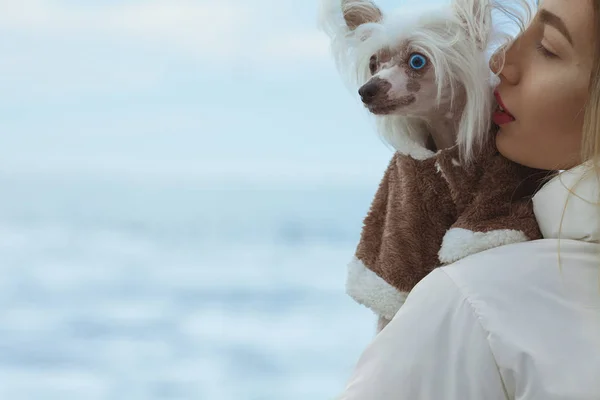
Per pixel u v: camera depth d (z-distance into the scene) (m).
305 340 6.53
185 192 19.31
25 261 10.29
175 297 8.22
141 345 6.69
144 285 8.79
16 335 6.98
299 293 8.14
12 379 5.97
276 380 5.74
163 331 7.07
